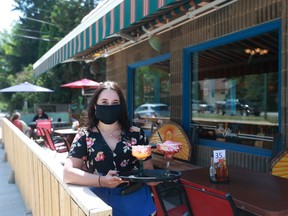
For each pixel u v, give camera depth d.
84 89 10.20
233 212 1.88
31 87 13.44
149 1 2.65
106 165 1.98
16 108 28.14
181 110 5.27
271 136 4.02
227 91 6.81
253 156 4.06
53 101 21.67
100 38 3.82
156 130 5.68
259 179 2.79
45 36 24.70
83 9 19.64
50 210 2.46
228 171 3.03
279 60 3.68
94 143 1.99
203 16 4.73
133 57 6.82
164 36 5.69
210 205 2.07
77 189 1.67
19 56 30.44
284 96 3.57
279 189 2.48
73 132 7.15
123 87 7.29
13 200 4.79
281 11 3.55
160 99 6.05
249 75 7.68
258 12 3.84
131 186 1.96
